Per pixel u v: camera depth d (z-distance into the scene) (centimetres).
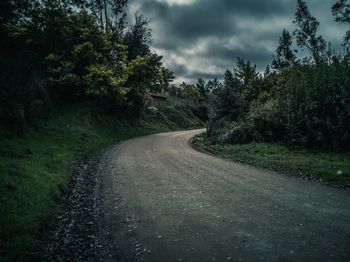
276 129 2236
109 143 2856
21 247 579
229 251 555
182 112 6975
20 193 848
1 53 2216
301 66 2911
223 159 1802
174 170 1416
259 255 534
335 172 1203
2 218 670
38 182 992
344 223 677
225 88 3250
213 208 817
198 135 3725
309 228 651
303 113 2022
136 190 1044
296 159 1573
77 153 1972
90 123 3434
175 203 877
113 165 1577
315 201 859
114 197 962
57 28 2269
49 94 3478
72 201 932
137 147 2481
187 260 528
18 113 1897
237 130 2480
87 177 1282
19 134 1811
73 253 577
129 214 792
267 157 1706
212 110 3250
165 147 2488
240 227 670
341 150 1742
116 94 3884
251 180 1170
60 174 1231
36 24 2200
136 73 4184
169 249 575
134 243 610
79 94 4016
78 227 711
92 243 619
